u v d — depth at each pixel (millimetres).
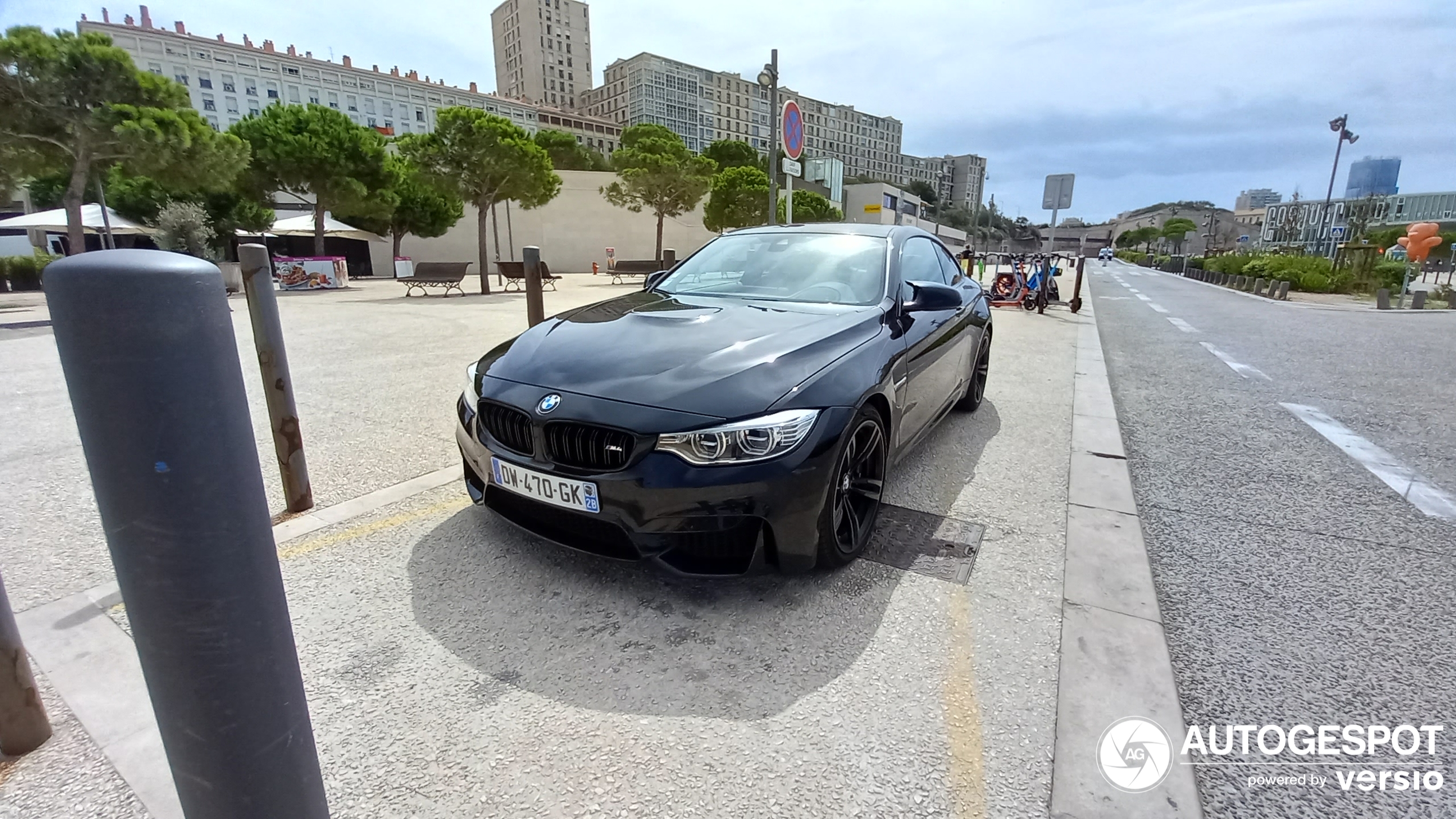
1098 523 2936
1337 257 22234
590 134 111000
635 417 2057
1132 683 1868
